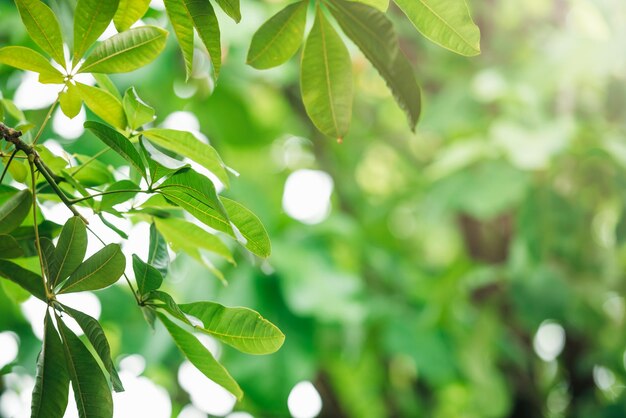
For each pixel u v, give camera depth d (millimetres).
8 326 3172
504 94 3424
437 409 4410
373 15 1469
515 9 4098
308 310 3023
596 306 3914
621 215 3270
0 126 1456
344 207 4457
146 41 1468
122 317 3217
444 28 1454
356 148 4629
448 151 3477
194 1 1429
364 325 3510
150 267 1458
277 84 3904
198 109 3324
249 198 3348
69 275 1455
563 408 4418
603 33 3648
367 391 4324
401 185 4668
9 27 2623
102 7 1449
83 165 1615
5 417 3104
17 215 1465
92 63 1475
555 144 3098
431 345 3527
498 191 3207
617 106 3834
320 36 1492
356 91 4367
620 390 4402
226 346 3023
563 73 3629
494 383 3773
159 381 3914
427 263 4641
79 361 1446
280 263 3139
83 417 1439
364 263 3883
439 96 3953
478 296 4059
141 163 1462
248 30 3045
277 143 4613
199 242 1672
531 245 3326
